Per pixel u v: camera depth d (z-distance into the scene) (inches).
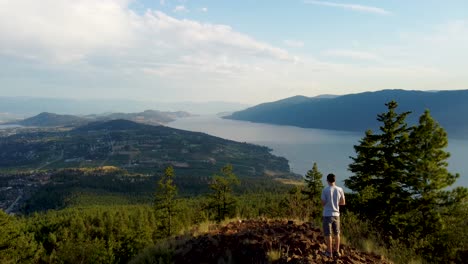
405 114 864.3
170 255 398.0
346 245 393.4
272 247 354.6
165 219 1544.0
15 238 1189.1
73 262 979.3
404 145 813.2
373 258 375.2
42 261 1424.7
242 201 3661.4
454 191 730.2
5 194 7623.0
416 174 773.3
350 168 943.7
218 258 362.3
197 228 502.6
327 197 351.9
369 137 908.0
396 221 700.7
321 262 321.1
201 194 6186.0
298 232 399.2
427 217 719.7
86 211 3841.0
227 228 456.4
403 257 432.5
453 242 593.6
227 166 1491.1
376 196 813.9
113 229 2628.0
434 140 759.7
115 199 6594.5
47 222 3282.5
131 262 428.8
